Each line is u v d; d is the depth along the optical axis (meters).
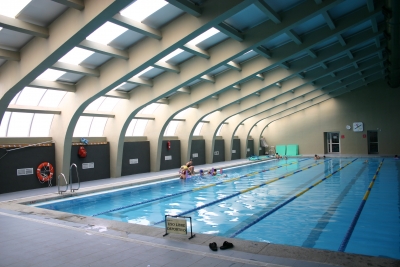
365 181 12.98
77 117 12.18
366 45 15.29
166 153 18.91
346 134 27.28
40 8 6.92
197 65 11.40
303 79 18.09
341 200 9.41
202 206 9.17
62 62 9.59
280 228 6.68
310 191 11.13
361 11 10.24
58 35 7.36
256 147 30.12
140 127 17.55
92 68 10.56
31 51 8.16
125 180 14.03
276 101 22.52
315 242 5.74
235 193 11.20
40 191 11.34
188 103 15.66
